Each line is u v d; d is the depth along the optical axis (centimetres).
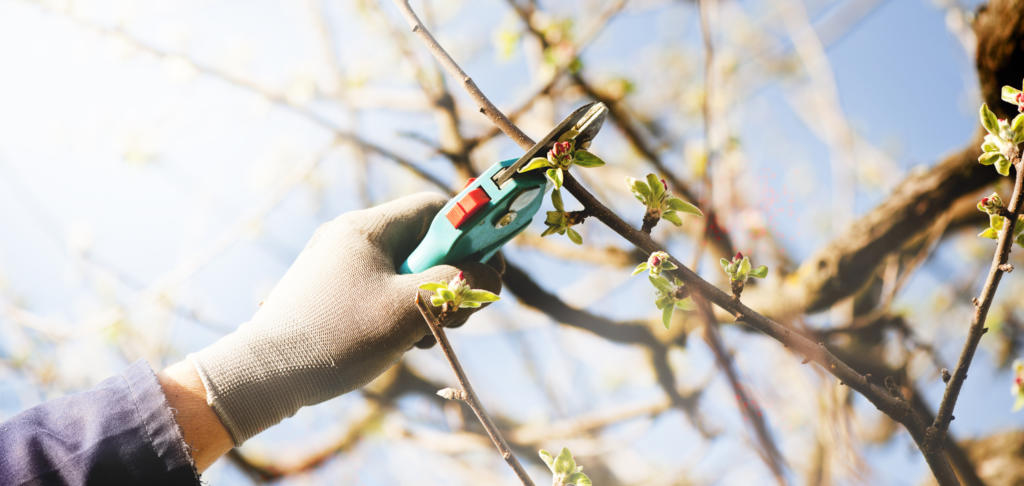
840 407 229
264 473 372
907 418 112
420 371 378
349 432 375
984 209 105
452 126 315
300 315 114
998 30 162
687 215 302
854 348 251
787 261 284
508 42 317
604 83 315
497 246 126
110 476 96
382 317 115
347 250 122
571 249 334
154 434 99
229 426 105
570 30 311
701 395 306
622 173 348
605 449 346
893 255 254
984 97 174
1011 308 331
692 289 109
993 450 305
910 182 250
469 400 102
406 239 131
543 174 113
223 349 110
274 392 108
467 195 114
